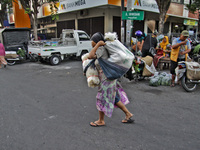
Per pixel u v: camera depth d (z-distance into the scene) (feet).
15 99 16.49
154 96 16.93
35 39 44.19
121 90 11.71
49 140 10.09
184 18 65.77
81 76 25.59
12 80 23.50
